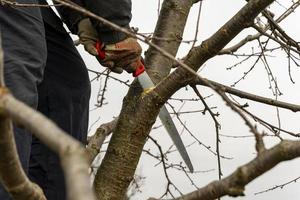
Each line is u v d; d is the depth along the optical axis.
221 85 3.12
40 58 2.24
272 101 3.09
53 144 0.70
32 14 2.26
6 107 0.77
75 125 2.97
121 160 2.70
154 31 2.93
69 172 0.66
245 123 1.22
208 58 2.49
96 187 2.72
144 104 2.63
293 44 2.94
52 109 2.89
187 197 1.39
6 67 2.09
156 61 2.84
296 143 1.23
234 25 2.43
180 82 2.53
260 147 1.25
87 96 3.05
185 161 2.47
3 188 1.94
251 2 2.40
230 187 1.27
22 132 2.14
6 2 1.93
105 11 2.53
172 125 2.54
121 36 2.54
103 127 3.66
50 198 2.84
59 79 2.92
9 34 2.17
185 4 2.93
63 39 2.96
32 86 2.15
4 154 1.11
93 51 2.60
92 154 3.52
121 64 2.60
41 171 2.84
